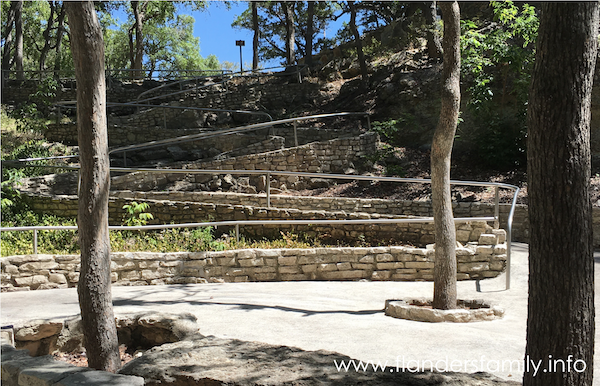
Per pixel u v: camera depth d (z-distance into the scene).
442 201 6.17
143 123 18.78
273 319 5.79
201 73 36.97
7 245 9.71
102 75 4.54
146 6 31.70
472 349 4.69
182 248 9.61
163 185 13.64
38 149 15.63
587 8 2.79
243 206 11.18
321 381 3.39
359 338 5.07
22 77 25.33
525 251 9.39
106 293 4.56
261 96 21.09
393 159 14.74
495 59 14.16
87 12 4.37
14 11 27.31
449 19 5.98
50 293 7.36
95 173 4.50
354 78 21.47
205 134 13.96
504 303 6.79
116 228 8.23
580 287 2.84
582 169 2.83
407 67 18.48
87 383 3.28
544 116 2.84
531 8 13.86
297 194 13.63
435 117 16.03
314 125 17.83
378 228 10.31
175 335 5.04
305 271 8.53
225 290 7.63
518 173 13.25
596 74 13.77
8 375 3.70
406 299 6.54
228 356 3.90
